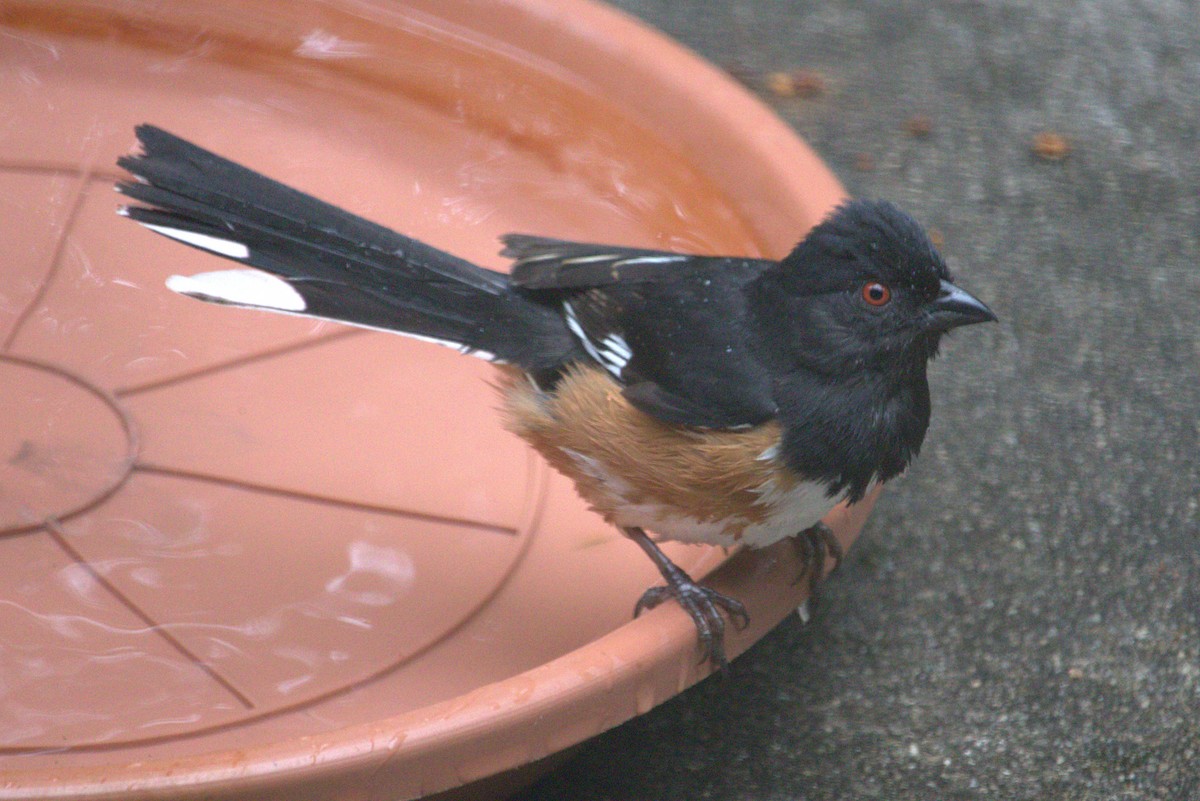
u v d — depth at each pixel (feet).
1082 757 21.83
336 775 14.71
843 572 24.63
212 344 22.94
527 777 19.06
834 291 16.99
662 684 17.03
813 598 19.70
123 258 23.79
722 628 17.83
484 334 18.65
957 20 37.88
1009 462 26.76
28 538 19.58
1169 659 23.41
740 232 23.16
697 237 23.62
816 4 38.17
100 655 18.06
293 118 25.82
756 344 17.28
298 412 22.03
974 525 25.55
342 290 18.57
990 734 22.12
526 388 18.72
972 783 21.35
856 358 17.08
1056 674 23.11
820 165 22.86
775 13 37.73
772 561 18.74
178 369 22.41
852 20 37.68
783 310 17.25
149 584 19.16
